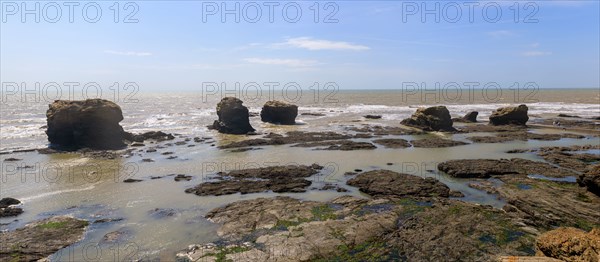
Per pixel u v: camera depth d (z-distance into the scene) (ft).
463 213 66.13
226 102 180.14
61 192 83.15
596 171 74.59
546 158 111.04
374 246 54.95
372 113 263.90
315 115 250.57
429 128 177.06
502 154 120.57
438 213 66.33
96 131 136.67
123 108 320.09
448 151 126.41
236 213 68.49
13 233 61.00
